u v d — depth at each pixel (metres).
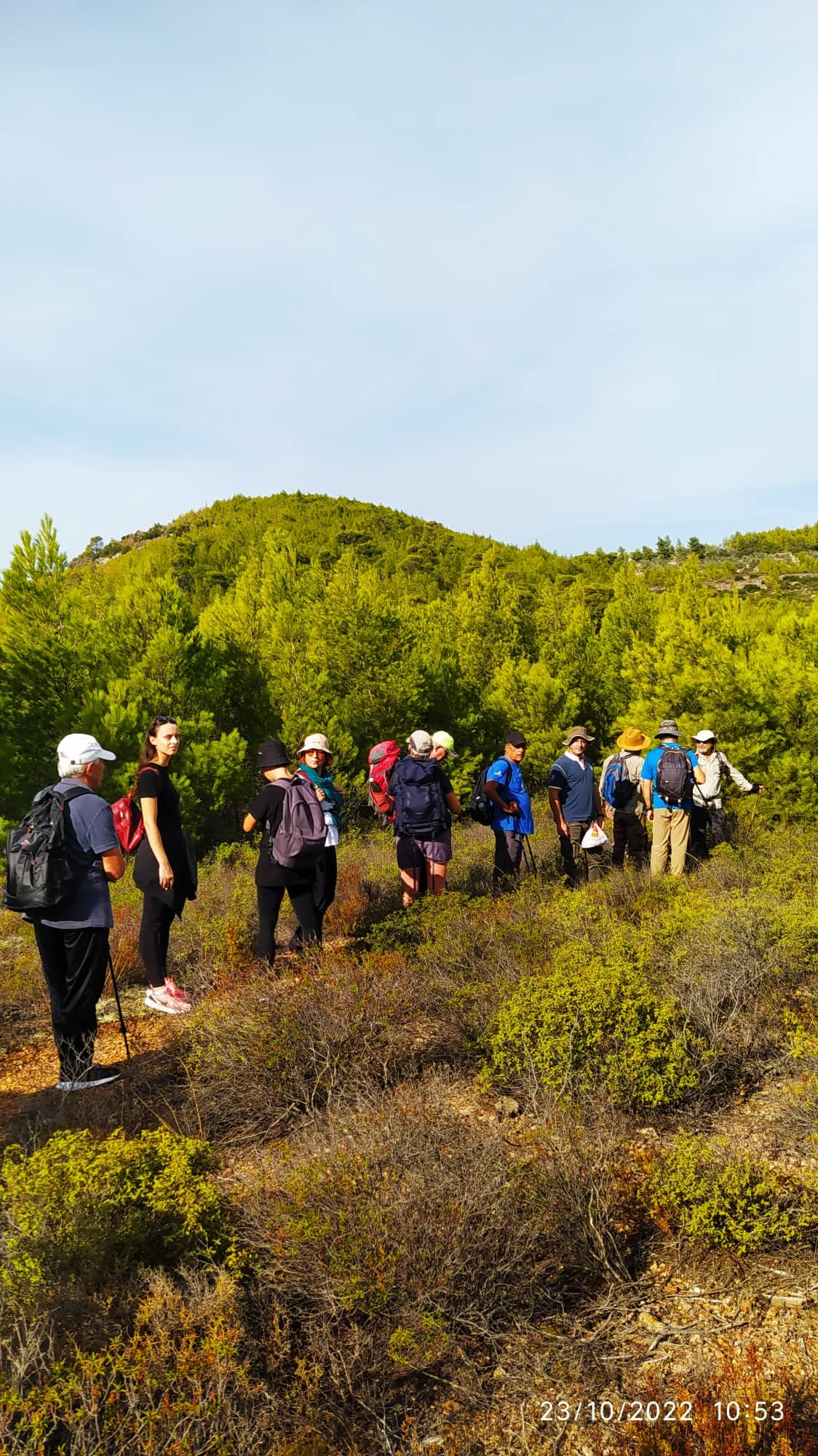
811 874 6.53
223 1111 3.50
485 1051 3.93
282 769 5.34
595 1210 2.65
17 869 3.88
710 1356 2.19
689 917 5.05
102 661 14.25
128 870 9.21
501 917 5.48
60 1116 3.44
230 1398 1.95
